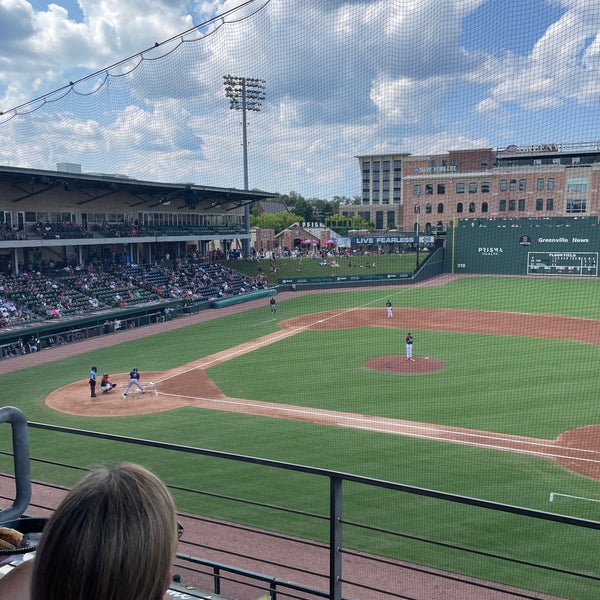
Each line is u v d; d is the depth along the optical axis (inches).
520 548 473.7
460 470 644.1
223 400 967.0
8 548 79.9
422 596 406.6
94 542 42.3
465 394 946.1
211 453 139.1
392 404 907.4
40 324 1510.8
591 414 827.4
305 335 1531.7
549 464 655.8
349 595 407.5
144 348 1446.9
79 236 1934.1
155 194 2253.9
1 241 1667.1
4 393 1056.8
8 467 671.8
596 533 494.0
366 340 1435.8
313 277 2495.1
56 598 42.6
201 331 1662.2
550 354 1223.5
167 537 46.1
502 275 2556.6
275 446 739.4
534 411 848.9
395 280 2516.0
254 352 1341.0
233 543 491.5
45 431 813.9
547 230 2443.4
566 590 412.5
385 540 492.1
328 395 970.7
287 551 476.4
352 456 695.1
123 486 46.2
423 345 1358.3
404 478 626.2
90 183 1894.7
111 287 1929.1
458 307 1924.2
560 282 2342.5
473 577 432.5
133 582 43.2
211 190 2260.1
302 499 576.7
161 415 897.5
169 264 2338.8
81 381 1128.2
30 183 1774.1
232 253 2672.2
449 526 513.3
